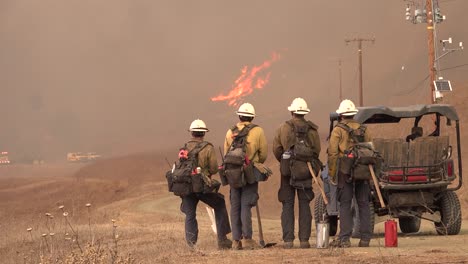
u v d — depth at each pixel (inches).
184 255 586.6
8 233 1169.4
